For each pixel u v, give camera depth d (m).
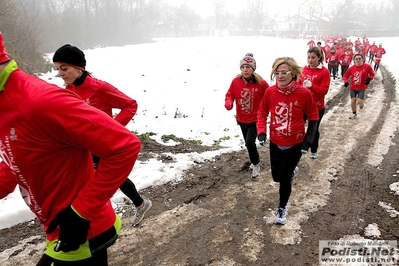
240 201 4.36
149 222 3.88
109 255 3.32
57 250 1.61
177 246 3.46
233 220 3.93
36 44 17.33
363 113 8.80
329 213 4.03
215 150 6.13
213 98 10.73
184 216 4.01
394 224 3.77
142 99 10.24
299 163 5.58
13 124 1.45
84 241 1.59
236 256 3.30
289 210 4.12
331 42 25.69
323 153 6.02
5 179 1.80
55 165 1.58
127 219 3.93
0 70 1.43
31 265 3.19
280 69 3.53
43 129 1.45
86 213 1.54
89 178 1.74
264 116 3.98
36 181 1.60
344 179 4.95
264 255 3.31
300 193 4.55
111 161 1.51
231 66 16.81
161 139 6.75
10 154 1.52
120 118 3.24
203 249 3.41
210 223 3.87
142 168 5.16
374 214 3.98
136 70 15.11
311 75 5.68
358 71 8.03
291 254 3.32
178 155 5.77
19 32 16.31
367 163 5.50
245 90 4.69
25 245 3.47
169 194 4.53
